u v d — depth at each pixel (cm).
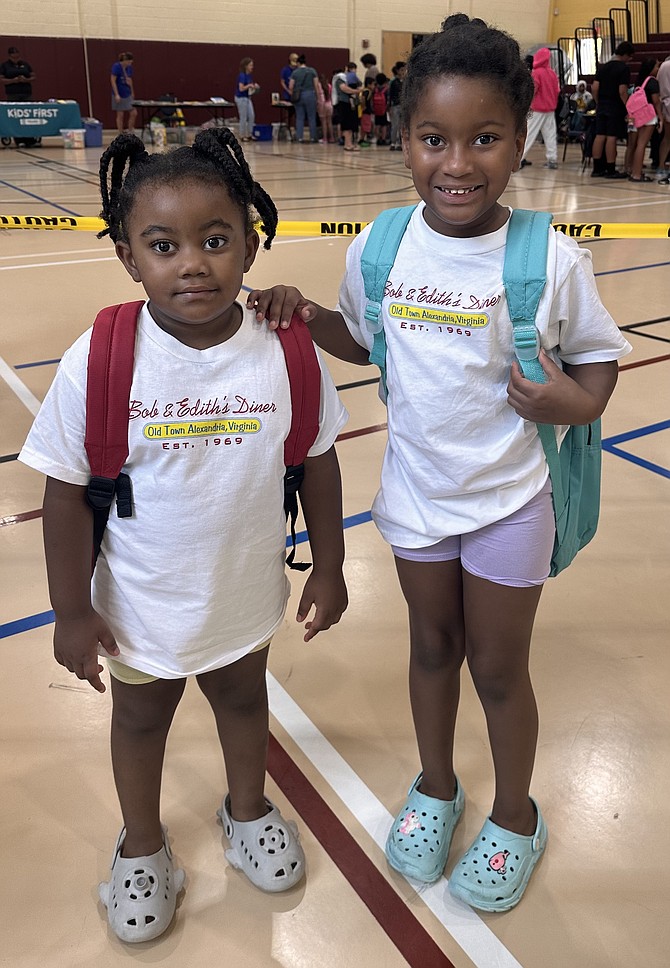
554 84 1168
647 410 366
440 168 118
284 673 212
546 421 124
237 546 129
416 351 130
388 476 147
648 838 166
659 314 499
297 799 175
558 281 123
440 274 128
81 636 129
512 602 139
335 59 1828
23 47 1581
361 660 217
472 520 135
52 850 163
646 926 148
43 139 1711
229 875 159
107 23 1623
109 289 558
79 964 142
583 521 150
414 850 157
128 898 146
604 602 239
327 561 144
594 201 892
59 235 759
